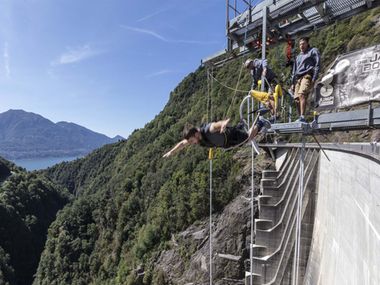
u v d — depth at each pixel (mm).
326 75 11992
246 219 47031
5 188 134250
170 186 69062
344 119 10789
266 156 51938
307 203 26469
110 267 79750
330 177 21109
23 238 116562
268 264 27922
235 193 53344
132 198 86312
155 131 126375
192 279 51219
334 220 18047
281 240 29000
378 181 10531
